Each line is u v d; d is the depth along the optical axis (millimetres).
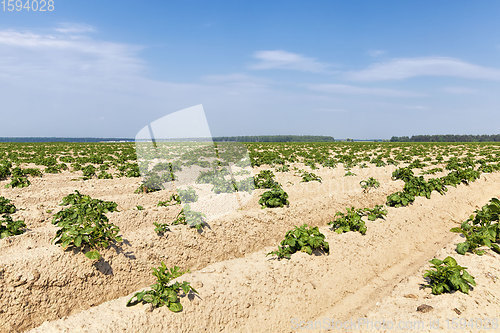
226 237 7695
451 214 11734
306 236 7059
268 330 5391
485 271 6422
